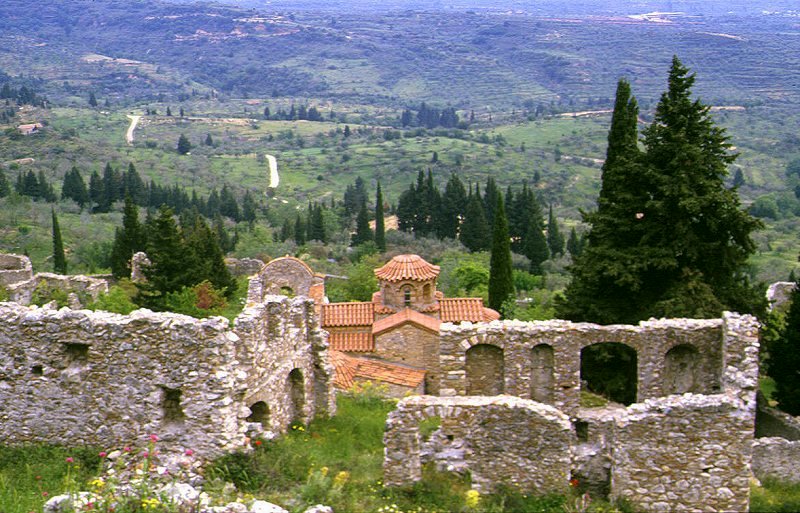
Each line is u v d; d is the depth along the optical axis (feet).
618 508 72.95
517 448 75.00
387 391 126.72
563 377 95.61
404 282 151.02
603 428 84.89
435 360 142.82
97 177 499.92
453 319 152.25
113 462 75.92
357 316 152.25
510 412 74.74
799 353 109.40
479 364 99.45
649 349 94.48
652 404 72.74
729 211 120.57
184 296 184.03
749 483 76.79
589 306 127.13
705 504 72.69
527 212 395.14
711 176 126.11
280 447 79.61
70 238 384.06
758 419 104.88
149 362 76.23
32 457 76.43
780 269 327.67
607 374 114.01
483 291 248.73
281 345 88.38
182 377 75.61
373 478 77.20
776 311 167.63
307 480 73.61
